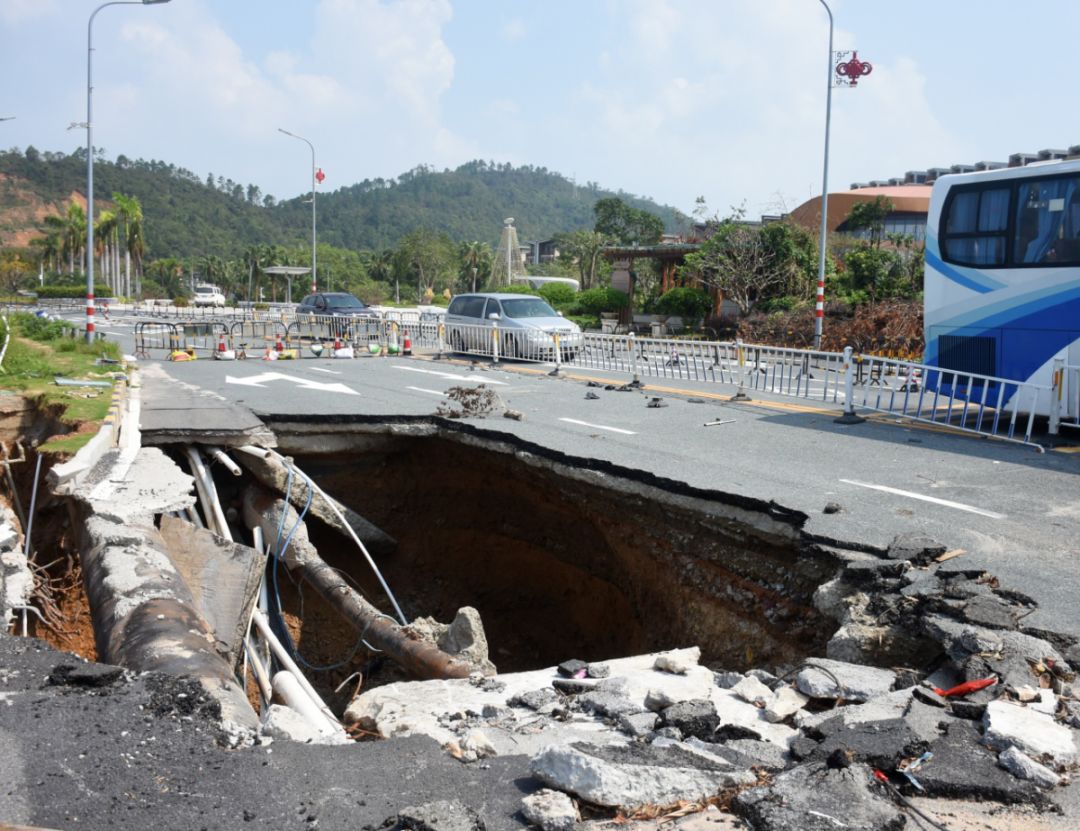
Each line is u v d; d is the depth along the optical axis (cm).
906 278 3234
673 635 966
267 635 885
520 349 2272
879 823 339
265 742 433
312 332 2994
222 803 367
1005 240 1271
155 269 11200
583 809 365
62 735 423
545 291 4941
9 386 1452
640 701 493
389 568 1420
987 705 446
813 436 1238
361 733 496
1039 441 1206
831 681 498
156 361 2250
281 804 368
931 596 593
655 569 1015
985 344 1307
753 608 848
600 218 6494
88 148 2272
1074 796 378
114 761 400
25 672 498
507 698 520
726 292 3703
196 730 437
